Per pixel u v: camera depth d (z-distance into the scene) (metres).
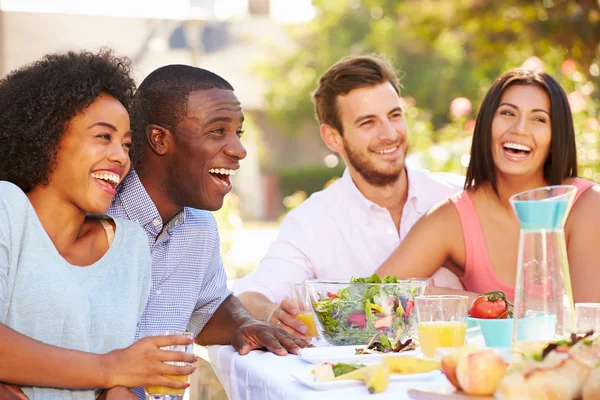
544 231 1.62
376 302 2.19
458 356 1.54
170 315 2.45
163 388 1.88
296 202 11.16
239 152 2.44
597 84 7.67
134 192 2.40
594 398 1.38
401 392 1.68
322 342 2.42
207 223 2.55
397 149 3.22
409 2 13.15
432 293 2.79
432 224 3.02
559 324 1.61
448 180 3.48
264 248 10.07
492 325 2.05
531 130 2.86
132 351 1.85
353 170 3.28
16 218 1.89
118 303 2.00
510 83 2.92
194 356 1.91
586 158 4.79
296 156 23.86
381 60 3.26
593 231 2.81
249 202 21.20
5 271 1.86
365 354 2.05
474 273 3.00
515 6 9.82
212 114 2.39
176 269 2.48
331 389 1.73
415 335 2.32
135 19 24.11
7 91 2.00
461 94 17.45
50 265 1.91
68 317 1.89
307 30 20.50
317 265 3.25
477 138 2.97
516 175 2.90
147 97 2.40
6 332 1.77
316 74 20.69
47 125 1.95
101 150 1.98
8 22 22.50
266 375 1.93
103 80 2.02
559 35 9.18
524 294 1.63
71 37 22.97
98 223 2.14
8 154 1.98
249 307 2.77
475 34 11.20
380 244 3.26
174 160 2.41
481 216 3.00
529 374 1.42
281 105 21.44
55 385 1.81
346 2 19.52
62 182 1.98
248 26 25.80
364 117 3.18
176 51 23.91
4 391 1.79
